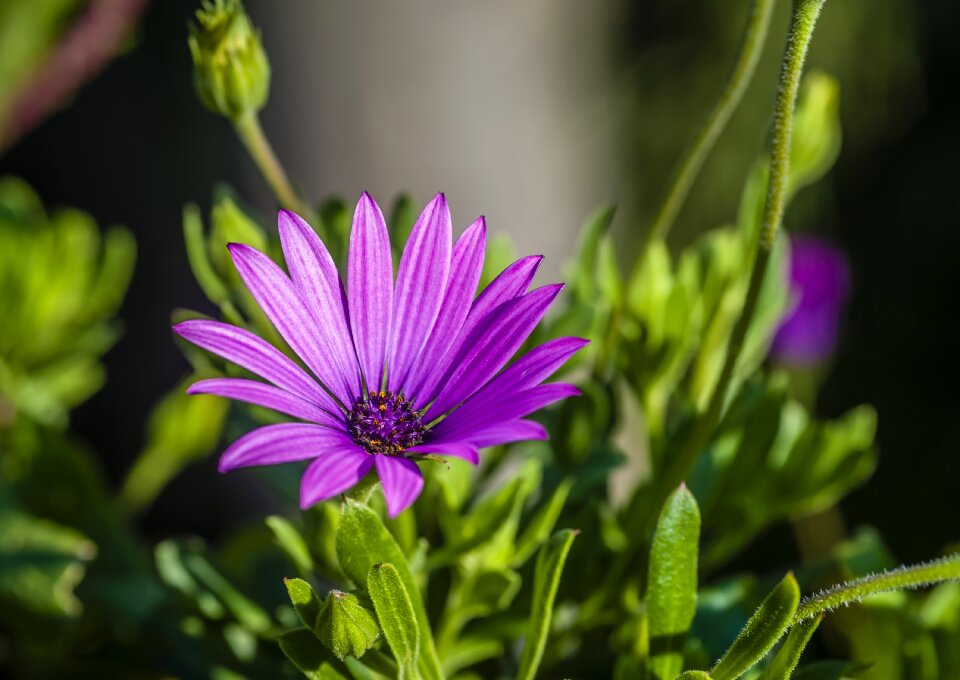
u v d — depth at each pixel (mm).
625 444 511
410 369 311
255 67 346
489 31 686
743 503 366
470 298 310
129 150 781
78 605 398
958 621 351
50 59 448
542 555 314
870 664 313
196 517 772
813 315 512
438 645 343
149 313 807
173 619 389
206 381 286
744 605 350
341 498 318
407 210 373
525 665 313
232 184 735
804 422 393
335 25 654
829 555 367
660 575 309
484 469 373
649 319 376
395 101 671
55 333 451
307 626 296
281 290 302
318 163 673
